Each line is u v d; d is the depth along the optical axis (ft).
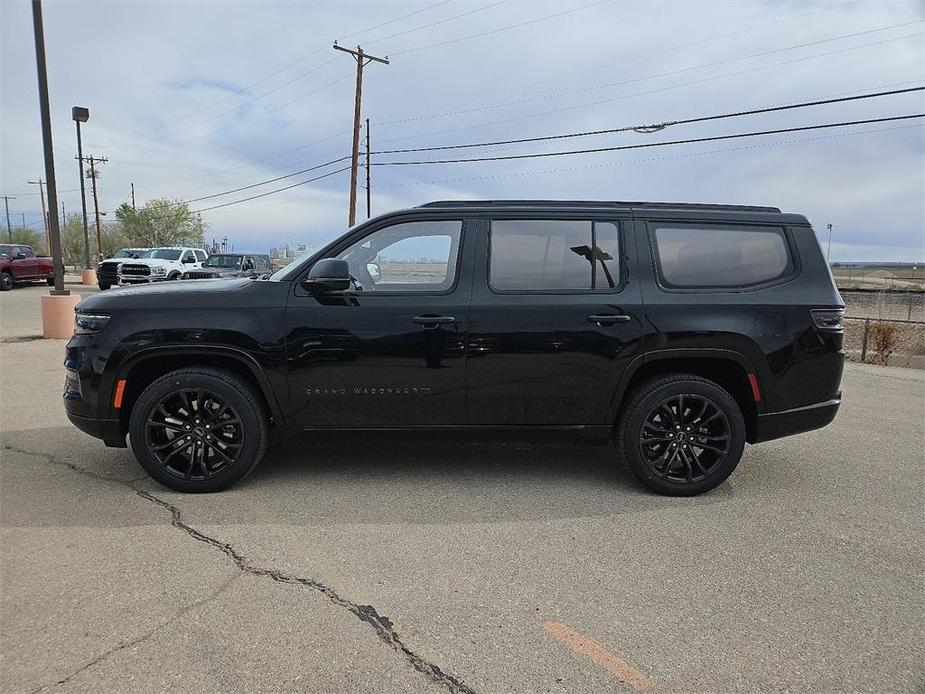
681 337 13.12
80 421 13.07
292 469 14.85
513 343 13.05
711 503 13.23
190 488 13.16
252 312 12.90
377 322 12.97
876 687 7.38
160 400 12.83
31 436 17.33
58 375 26.61
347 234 13.52
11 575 9.64
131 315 12.80
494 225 13.48
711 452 13.64
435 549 10.75
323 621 8.50
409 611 8.80
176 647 7.88
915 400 25.23
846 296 64.03
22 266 88.69
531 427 13.51
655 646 8.11
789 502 13.34
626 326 13.12
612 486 14.10
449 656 7.80
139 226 207.62
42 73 36.09
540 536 11.37
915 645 8.23
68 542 10.81
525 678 7.42
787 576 10.06
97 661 7.58
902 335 38.55
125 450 16.16
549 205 13.79
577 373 13.20
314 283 12.69
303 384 13.03
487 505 12.81
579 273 13.37
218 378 12.91
